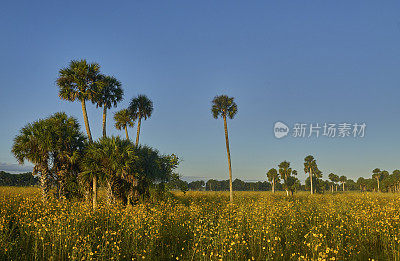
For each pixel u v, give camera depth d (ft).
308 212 47.42
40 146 60.18
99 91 72.59
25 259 24.47
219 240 27.30
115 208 46.29
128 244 28.32
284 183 187.42
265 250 27.40
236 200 88.53
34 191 84.02
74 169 65.57
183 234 34.22
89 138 68.90
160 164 71.00
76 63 70.38
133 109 92.22
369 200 62.95
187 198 86.63
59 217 34.22
